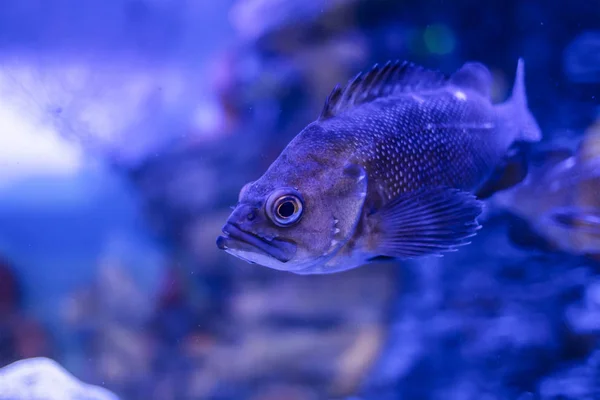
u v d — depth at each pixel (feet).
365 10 4.56
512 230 2.64
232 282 6.01
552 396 3.04
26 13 8.42
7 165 6.27
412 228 1.88
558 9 3.68
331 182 1.87
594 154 2.41
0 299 7.00
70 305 6.63
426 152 1.95
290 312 5.61
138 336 6.21
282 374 5.43
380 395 4.40
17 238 10.15
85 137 6.81
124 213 7.64
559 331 3.22
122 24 8.73
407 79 2.05
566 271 3.19
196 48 8.70
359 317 5.15
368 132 1.92
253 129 5.64
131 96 7.07
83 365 6.01
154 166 6.71
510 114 2.17
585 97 3.03
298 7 4.81
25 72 6.57
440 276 4.16
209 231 6.10
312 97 5.16
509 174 2.19
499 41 3.87
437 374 3.97
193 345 5.98
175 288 6.21
